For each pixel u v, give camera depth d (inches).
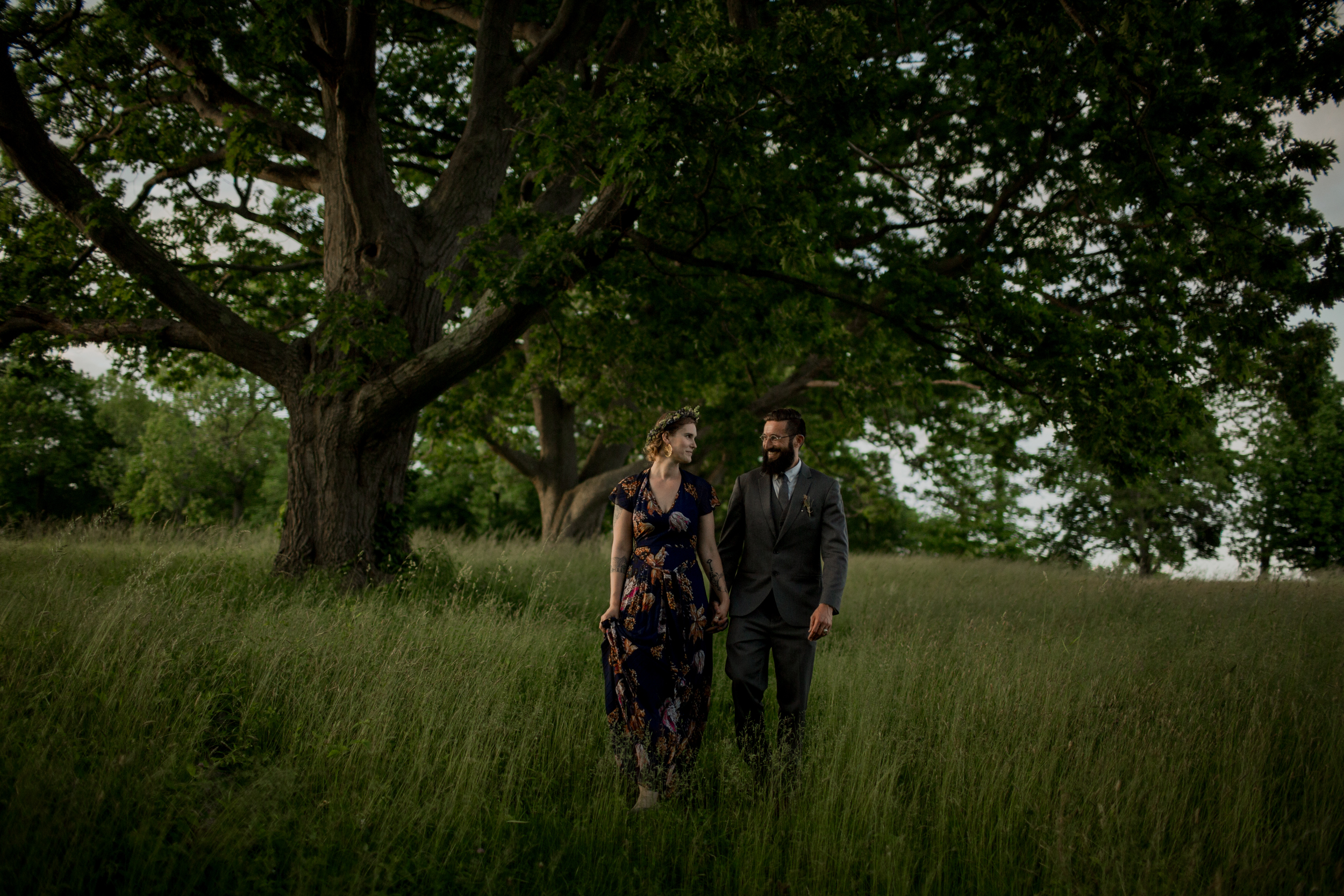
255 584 255.6
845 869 97.0
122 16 283.0
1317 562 832.9
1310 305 296.7
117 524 332.5
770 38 225.1
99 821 93.7
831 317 442.0
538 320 460.4
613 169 229.1
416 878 90.8
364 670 148.3
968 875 100.3
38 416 1339.8
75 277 351.6
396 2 396.8
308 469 290.0
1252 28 254.5
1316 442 820.6
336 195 316.2
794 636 125.1
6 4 298.5
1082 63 270.4
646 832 107.1
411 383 276.8
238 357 299.4
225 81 317.1
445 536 440.5
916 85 425.1
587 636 215.8
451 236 321.4
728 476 752.3
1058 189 417.1
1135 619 269.4
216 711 131.4
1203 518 882.8
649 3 339.0
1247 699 152.0
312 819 97.7
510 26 326.3
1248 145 314.7
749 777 118.8
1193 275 339.3
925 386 492.7
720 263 296.2
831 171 276.7
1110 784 113.0
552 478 714.2
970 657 181.8
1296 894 82.8
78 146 371.9
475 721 127.2
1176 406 323.6
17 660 129.8
